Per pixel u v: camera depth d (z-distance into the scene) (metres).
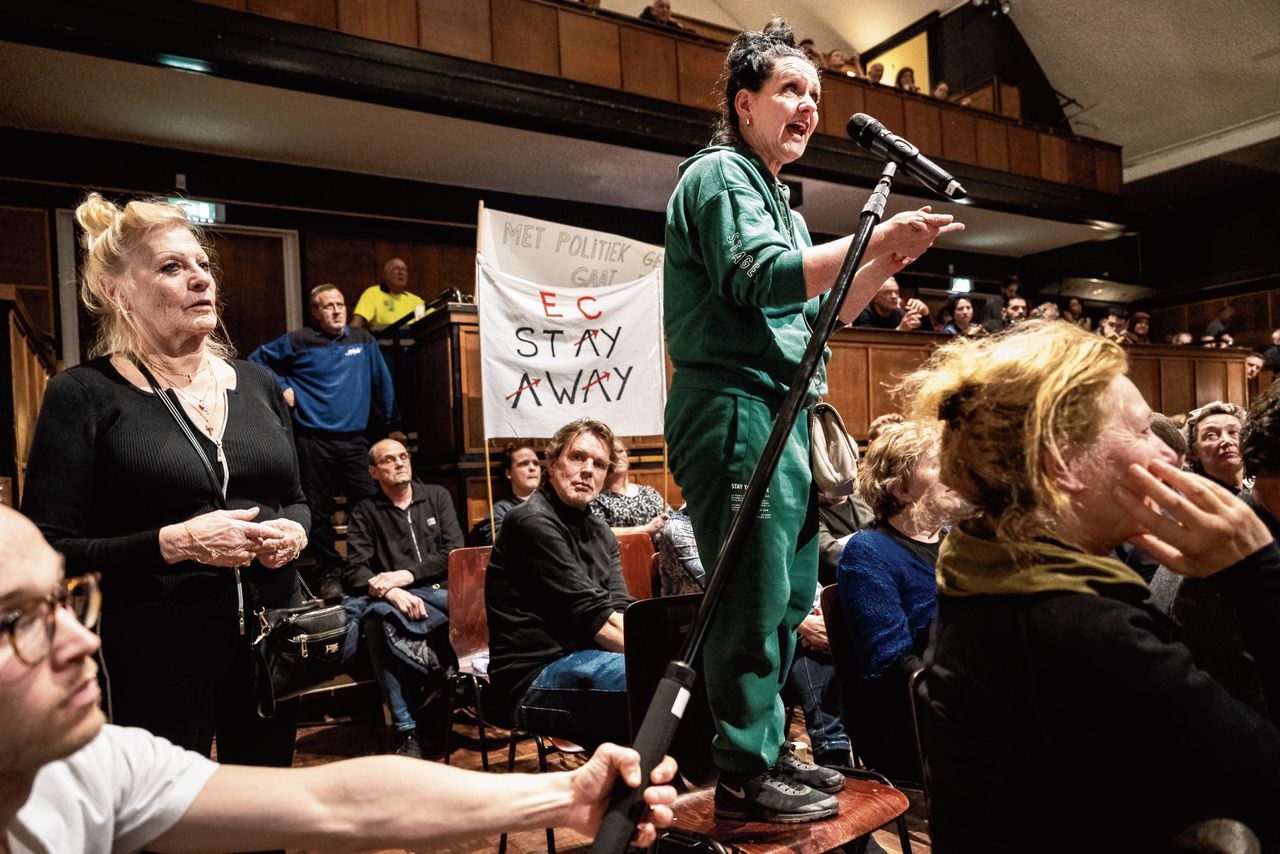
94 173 6.58
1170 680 0.76
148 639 1.37
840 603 2.05
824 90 8.41
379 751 3.46
